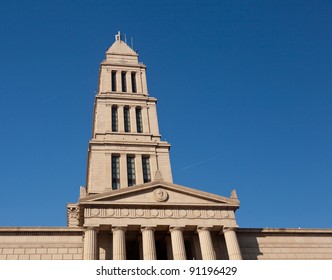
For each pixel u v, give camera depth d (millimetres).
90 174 65812
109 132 72750
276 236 57125
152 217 49344
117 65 86062
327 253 57281
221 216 51500
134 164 69375
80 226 52125
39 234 49969
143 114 78250
